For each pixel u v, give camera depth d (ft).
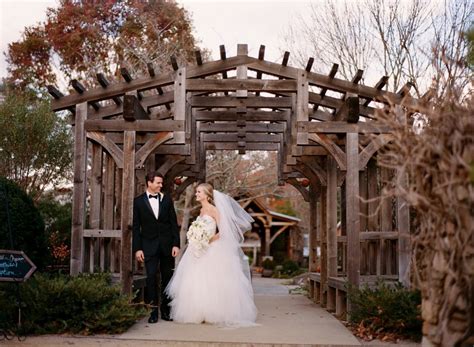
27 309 18.30
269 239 77.00
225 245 21.76
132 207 21.65
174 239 21.79
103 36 56.85
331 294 25.76
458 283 10.63
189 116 27.27
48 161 39.99
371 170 26.84
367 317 18.67
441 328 10.91
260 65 24.53
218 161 54.70
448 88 12.25
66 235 37.52
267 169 59.82
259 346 16.85
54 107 24.56
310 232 35.40
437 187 10.39
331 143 22.24
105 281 20.71
